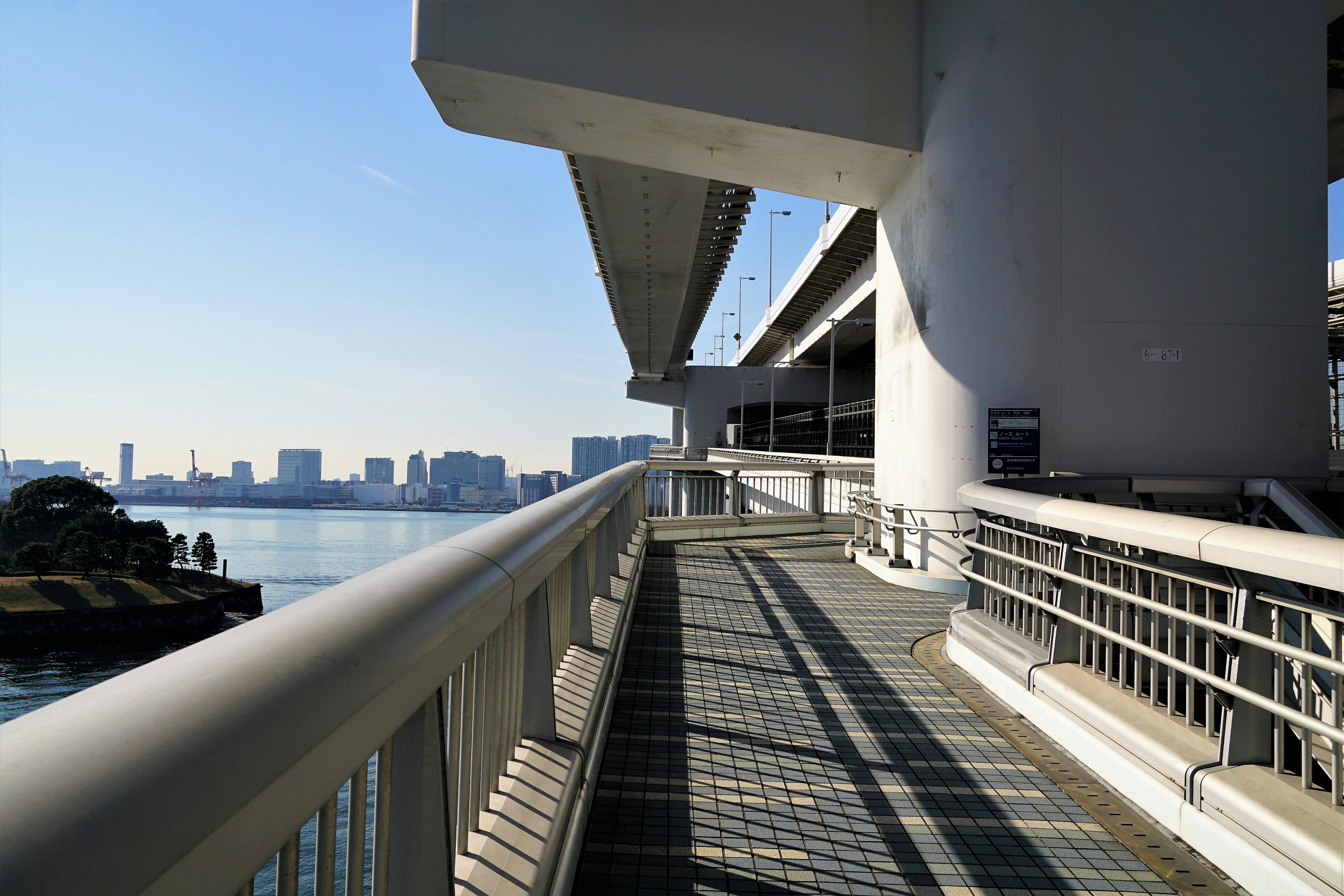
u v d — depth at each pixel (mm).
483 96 9977
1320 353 9258
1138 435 9164
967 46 9422
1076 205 9156
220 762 633
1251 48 9172
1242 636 2988
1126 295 9180
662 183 20609
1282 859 2672
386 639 1026
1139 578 4152
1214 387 9203
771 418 64312
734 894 2717
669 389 80750
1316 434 9250
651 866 2883
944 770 3836
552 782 2311
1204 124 9164
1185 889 2803
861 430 40344
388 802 1209
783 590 8672
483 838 1833
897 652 6066
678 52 9672
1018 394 9156
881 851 3047
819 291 50812
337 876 2727
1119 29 9141
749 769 3801
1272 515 6082
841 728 4406
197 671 742
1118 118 9164
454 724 1611
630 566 6867
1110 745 3707
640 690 5008
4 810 438
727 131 10141
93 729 579
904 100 10094
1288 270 9211
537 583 2066
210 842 596
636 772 3732
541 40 9484
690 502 14945
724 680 5266
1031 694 4508
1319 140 9266
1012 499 4879
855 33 10000
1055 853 3051
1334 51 12453
